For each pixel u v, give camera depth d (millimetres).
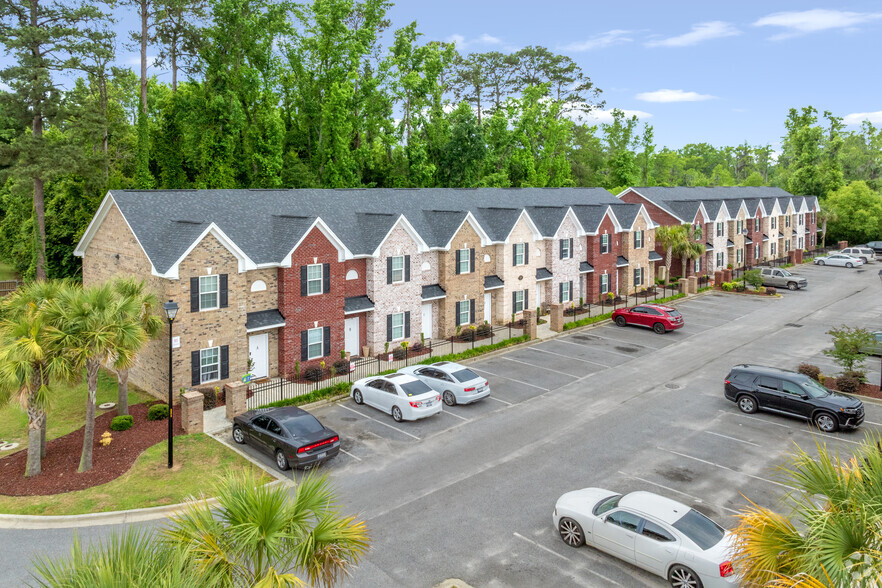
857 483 8984
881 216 86625
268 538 10102
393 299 35125
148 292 27453
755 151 169500
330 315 32031
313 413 26625
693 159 171000
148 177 48312
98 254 32094
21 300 21312
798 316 46062
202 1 55500
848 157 127938
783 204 78125
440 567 15320
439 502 18719
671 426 25016
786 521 9406
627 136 113625
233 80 51875
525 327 38875
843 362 32344
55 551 16125
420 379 27766
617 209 52969
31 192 47219
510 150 83062
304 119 60750
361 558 15664
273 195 34875
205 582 9000
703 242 62375
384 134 67875
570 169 94938
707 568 13625
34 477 20156
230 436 23750
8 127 54594
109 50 47375
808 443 23172
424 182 67250
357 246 34031
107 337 19156
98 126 47125
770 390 25891
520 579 14844
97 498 18781
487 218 43844
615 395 28922
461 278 38844
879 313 46344
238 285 28203
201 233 26422
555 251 45469
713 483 19969
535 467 21188
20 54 42750
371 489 19625
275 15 54312
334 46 58469
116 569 8125
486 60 104062
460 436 24016
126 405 25156
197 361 27156
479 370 32938
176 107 51312
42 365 19688
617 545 15320
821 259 73438
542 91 85000
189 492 19156
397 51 66750
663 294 52781
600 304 49500
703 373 32344
